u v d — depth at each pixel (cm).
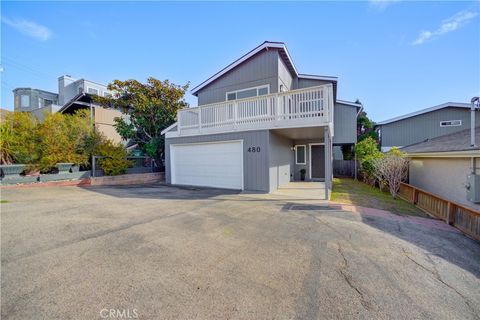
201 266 298
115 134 1605
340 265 312
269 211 595
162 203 670
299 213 581
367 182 1286
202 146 1060
